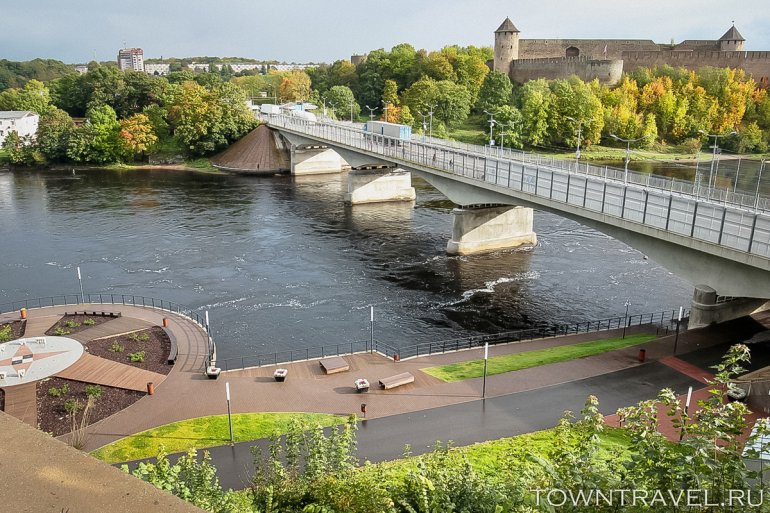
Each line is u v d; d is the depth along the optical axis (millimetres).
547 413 35562
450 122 186750
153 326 50750
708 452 10594
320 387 40250
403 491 15953
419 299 64188
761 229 43250
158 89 195625
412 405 37156
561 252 80312
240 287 67438
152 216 99125
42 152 152625
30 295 64312
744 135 157250
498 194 72250
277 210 105812
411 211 106688
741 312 50438
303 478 18281
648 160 148625
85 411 36250
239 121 165250
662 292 65375
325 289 66938
